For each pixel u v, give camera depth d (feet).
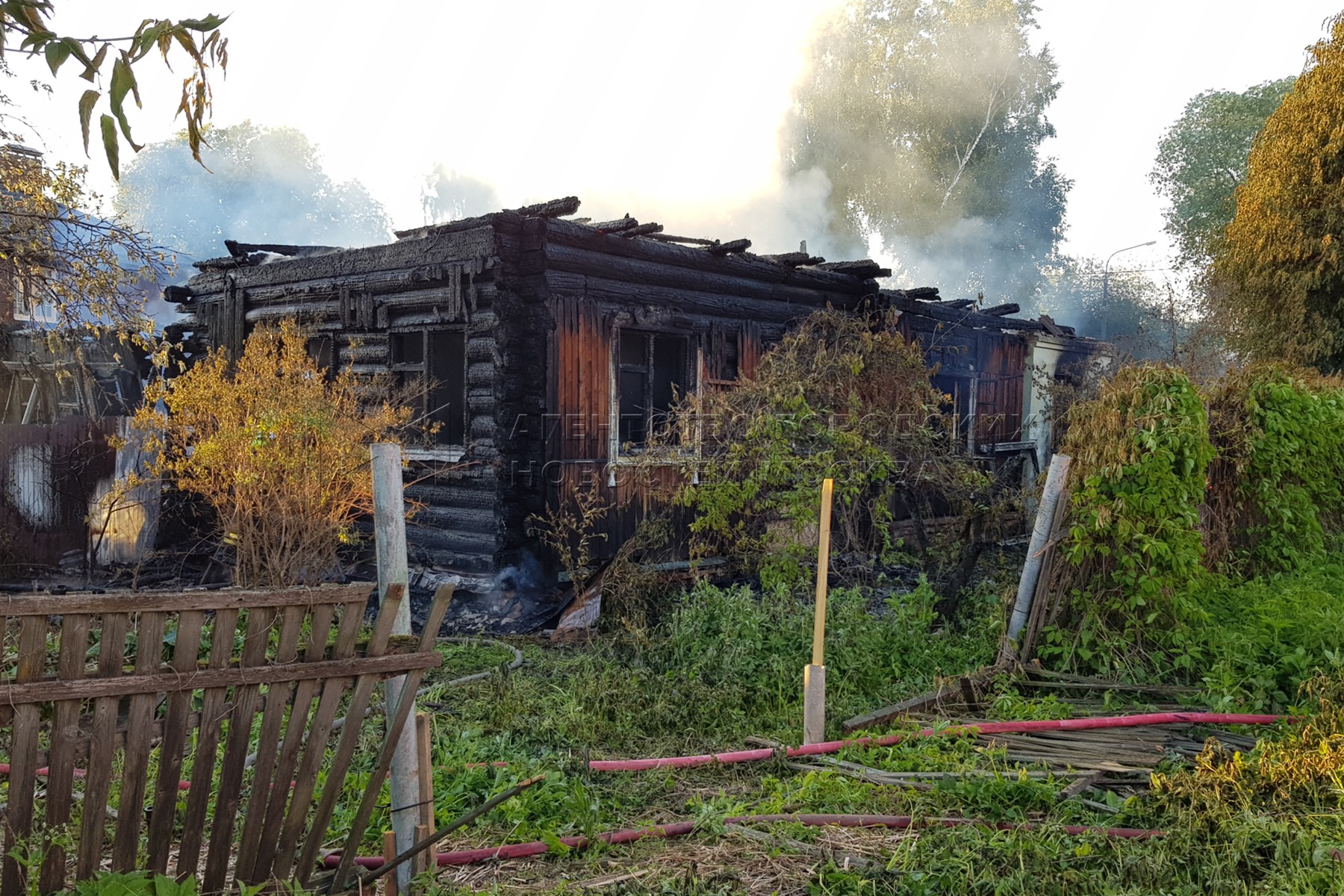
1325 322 62.44
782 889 12.22
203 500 38.04
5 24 6.93
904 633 25.36
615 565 29.99
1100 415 22.93
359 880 11.17
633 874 12.62
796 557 29.89
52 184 27.48
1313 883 11.18
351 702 10.54
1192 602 22.52
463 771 16.26
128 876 9.18
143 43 7.10
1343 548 32.73
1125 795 15.58
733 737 20.02
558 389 32.14
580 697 21.65
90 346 42.22
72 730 9.05
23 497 34.35
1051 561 22.84
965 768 16.06
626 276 34.32
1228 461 28.71
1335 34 61.05
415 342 35.81
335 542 29.32
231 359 41.45
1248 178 67.56
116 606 9.04
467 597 33.09
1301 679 20.20
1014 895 11.64
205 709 9.71
